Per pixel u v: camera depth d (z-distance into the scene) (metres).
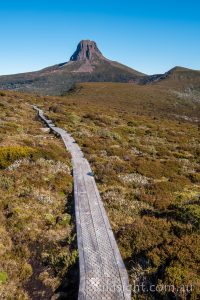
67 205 18.16
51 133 38.38
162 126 59.41
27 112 52.97
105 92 180.38
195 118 145.38
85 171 24.19
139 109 135.75
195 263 11.20
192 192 21.62
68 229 15.28
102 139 38.03
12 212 16.17
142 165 26.59
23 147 25.48
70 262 12.48
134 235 14.19
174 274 10.58
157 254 12.26
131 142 39.47
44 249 13.73
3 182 19.52
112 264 12.17
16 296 10.93
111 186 21.50
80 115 57.19
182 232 14.12
